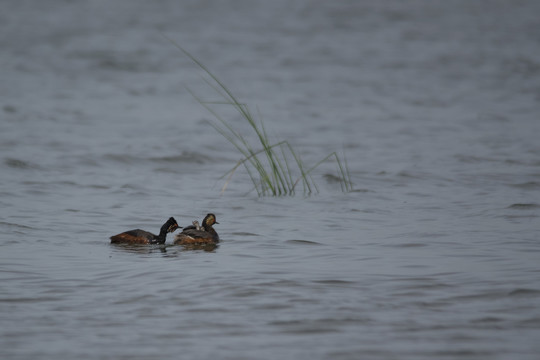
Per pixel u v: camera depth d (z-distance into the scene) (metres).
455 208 40.12
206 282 24.52
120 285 24.30
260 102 93.06
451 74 117.94
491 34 161.38
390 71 120.31
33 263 27.36
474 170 52.88
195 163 56.81
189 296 22.97
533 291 23.06
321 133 72.31
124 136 67.81
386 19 180.50
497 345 18.72
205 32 158.38
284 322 20.52
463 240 31.67
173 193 45.00
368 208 40.41
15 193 43.00
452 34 161.00
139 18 175.38
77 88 98.62
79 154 57.28
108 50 133.00
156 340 19.22
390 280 24.67
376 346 18.73
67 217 37.12
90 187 45.97
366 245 30.92
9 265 26.91
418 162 56.66
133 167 54.34
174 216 38.25
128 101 90.69
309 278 24.98
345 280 24.69
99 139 65.44
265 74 115.81
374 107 90.00
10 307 21.91
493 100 96.38
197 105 90.06
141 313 21.36
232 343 19.00
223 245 31.19
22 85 98.19
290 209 40.19
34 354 18.25
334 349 18.56
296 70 120.06
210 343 19.00
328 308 21.69
